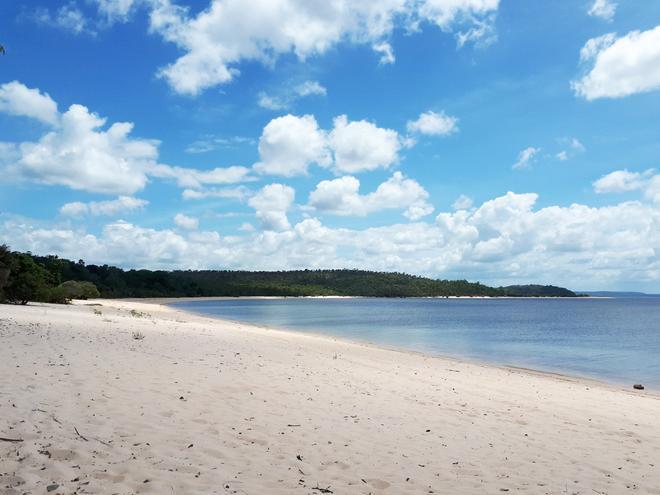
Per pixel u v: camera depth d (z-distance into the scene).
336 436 7.50
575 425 9.78
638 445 8.56
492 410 10.53
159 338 17.80
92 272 135.50
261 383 10.79
